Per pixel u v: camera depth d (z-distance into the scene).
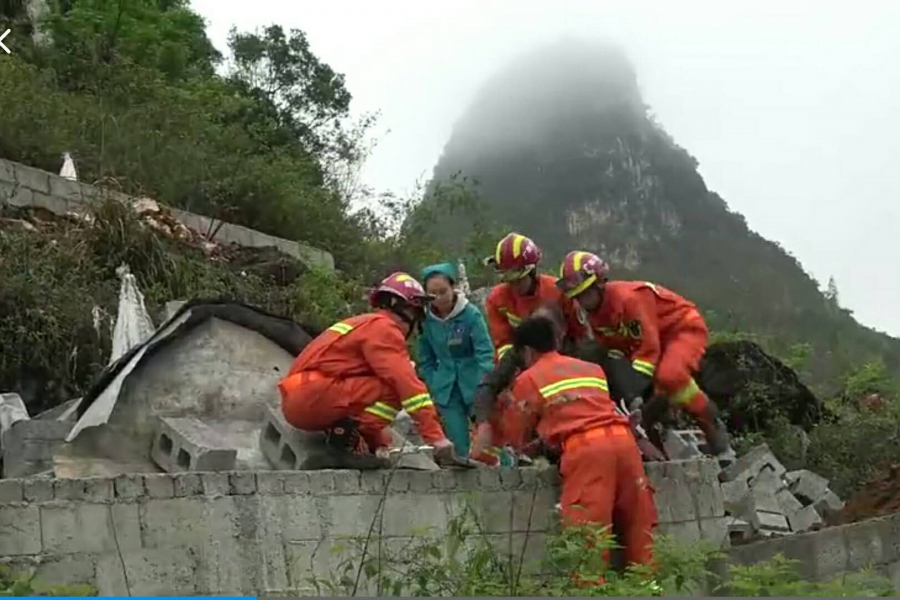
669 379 8.84
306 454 7.55
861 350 27.67
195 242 16.20
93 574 6.40
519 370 8.46
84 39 23.78
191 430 7.58
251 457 7.86
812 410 15.66
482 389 8.44
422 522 7.49
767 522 10.38
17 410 8.53
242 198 19.08
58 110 19.09
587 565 6.86
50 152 17.66
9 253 13.47
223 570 6.78
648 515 7.80
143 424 7.89
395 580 6.86
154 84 22.31
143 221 15.00
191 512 6.77
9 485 6.30
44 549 6.31
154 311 13.64
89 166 17.98
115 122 19.17
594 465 7.64
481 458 8.35
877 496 11.21
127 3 26.55
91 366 12.68
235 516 6.89
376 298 8.02
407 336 8.02
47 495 6.38
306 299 15.31
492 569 7.07
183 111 21.33
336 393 7.54
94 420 7.75
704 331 9.10
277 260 16.61
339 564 6.91
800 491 11.39
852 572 8.60
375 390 7.64
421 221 21.38
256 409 8.30
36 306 12.73
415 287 8.01
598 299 8.79
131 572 6.51
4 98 18.38
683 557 6.89
